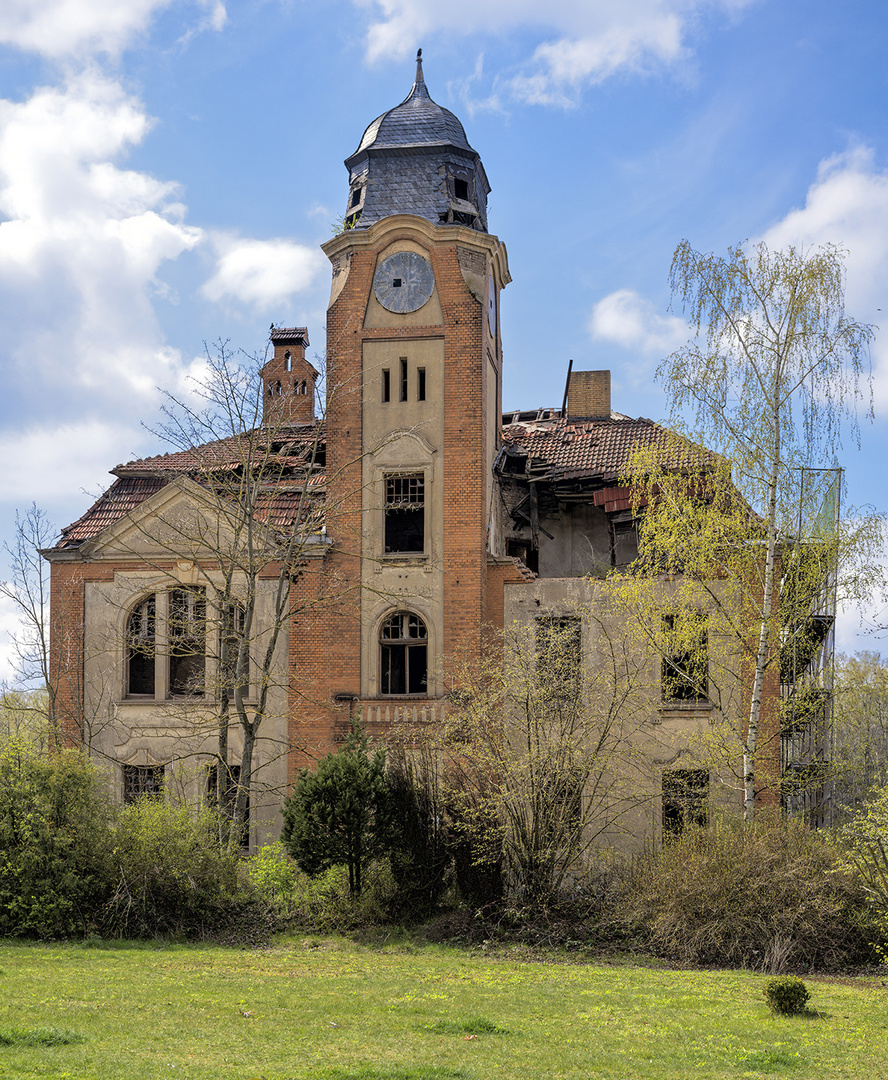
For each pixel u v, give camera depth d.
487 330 34.25
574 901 22.95
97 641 32.78
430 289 33.41
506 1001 16.03
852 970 19.84
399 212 34.28
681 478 27.50
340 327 33.66
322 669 31.83
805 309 26.31
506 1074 11.44
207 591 32.56
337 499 30.75
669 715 29.75
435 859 23.77
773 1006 15.37
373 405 33.16
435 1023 14.16
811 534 26.08
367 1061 11.88
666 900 21.67
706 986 17.67
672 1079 11.44
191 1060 11.64
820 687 27.89
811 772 28.50
